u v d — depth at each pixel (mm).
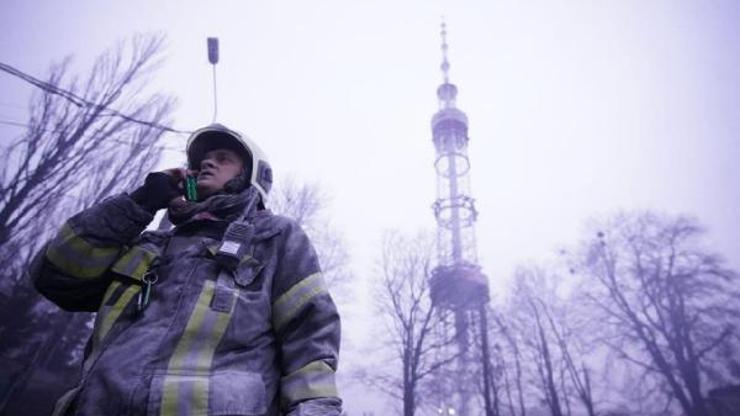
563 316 29438
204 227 1388
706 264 26531
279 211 22422
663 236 28859
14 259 13961
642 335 25281
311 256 1428
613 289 28172
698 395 21969
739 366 22359
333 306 1331
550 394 26266
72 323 16359
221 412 954
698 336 23969
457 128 62781
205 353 1061
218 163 1727
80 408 959
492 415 21828
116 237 1279
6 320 13203
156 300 1161
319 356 1187
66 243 1246
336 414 1084
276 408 1177
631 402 25453
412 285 24078
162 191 1366
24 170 14125
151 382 955
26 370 12477
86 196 14859
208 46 11117
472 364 26672
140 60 18188
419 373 21391
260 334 1200
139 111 17078
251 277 1259
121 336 1090
